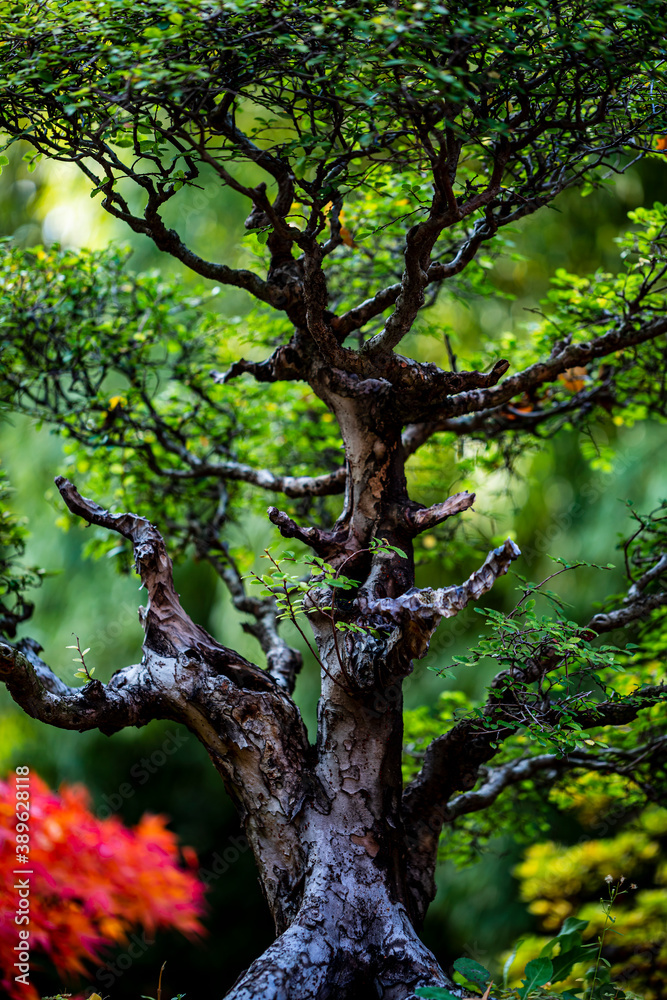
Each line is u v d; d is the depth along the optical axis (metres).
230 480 4.43
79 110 2.30
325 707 2.63
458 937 7.16
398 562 2.64
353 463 2.74
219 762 2.61
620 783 3.79
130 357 4.15
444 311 6.71
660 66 2.53
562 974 2.78
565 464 6.87
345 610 2.57
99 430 4.07
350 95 2.17
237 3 2.00
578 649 2.39
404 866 2.65
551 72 2.24
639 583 3.11
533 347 4.07
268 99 2.38
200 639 2.69
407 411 2.69
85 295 3.89
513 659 2.53
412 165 3.02
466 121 2.41
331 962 2.31
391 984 2.33
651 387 3.99
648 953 4.05
